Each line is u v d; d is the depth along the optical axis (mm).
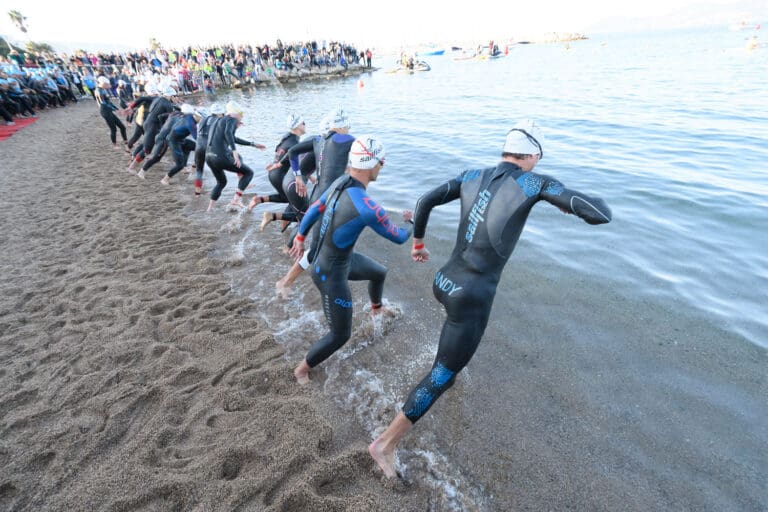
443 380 2324
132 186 8023
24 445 2527
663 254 4691
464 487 2322
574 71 28891
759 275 4195
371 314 3840
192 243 5379
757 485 2285
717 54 36812
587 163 8281
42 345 3455
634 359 3215
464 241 2373
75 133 13547
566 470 2412
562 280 4312
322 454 2512
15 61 18734
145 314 3803
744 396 2840
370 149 2654
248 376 3064
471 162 8898
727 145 8922
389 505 2199
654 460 2453
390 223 2678
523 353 3336
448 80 29516
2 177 8617
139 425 2664
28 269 4793
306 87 30938
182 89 27031
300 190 4738
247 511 2131
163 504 2174
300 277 4559
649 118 12203
